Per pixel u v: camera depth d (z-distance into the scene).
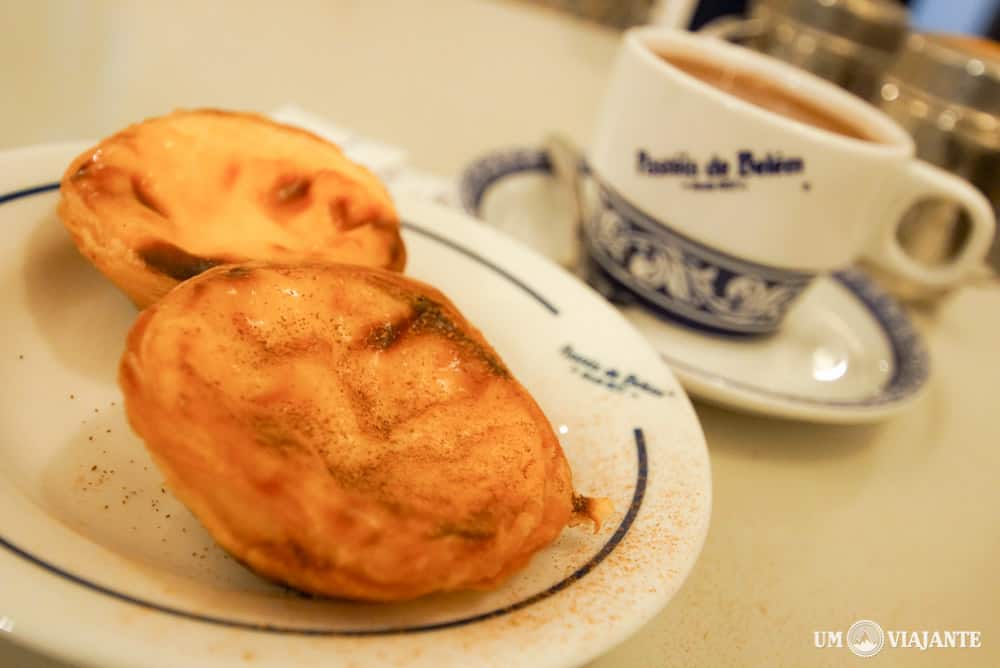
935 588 0.29
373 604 0.21
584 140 0.52
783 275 0.35
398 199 0.32
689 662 0.25
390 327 0.24
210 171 0.26
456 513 0.22
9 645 0.22
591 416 0.27
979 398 0.39
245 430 0.21
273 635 0.19
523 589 0.22
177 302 0.22
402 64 0.56
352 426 0.22
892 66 0.49
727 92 0.36
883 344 0.38
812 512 0.30
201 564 0.23
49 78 0.41
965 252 0.39
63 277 0.26
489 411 0.24
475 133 0.49
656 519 0.24
